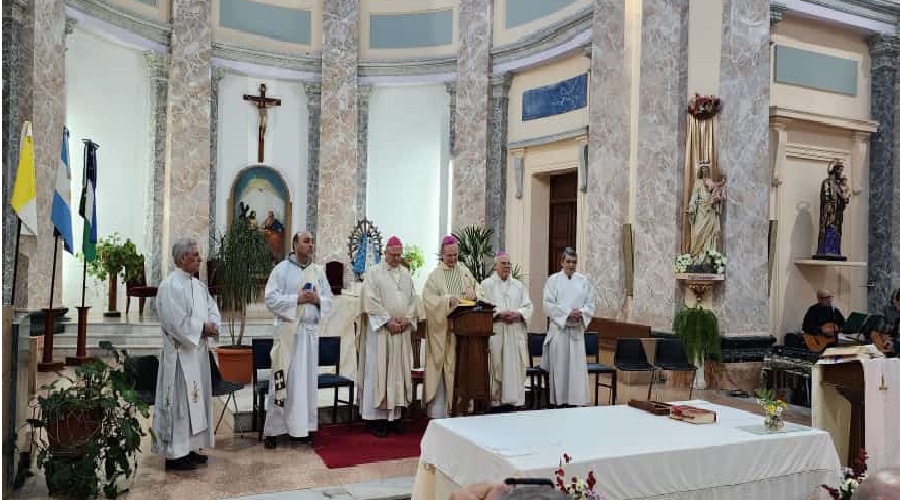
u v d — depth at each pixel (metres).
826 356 5.47
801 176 10.63
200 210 14.05
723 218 9.44
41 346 10.20
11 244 9.54
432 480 4.42
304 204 15.73
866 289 11.15
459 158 14.45
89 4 12.19
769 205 10.09
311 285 6.54
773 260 9.80
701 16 9.68
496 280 7.93
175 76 13.90
